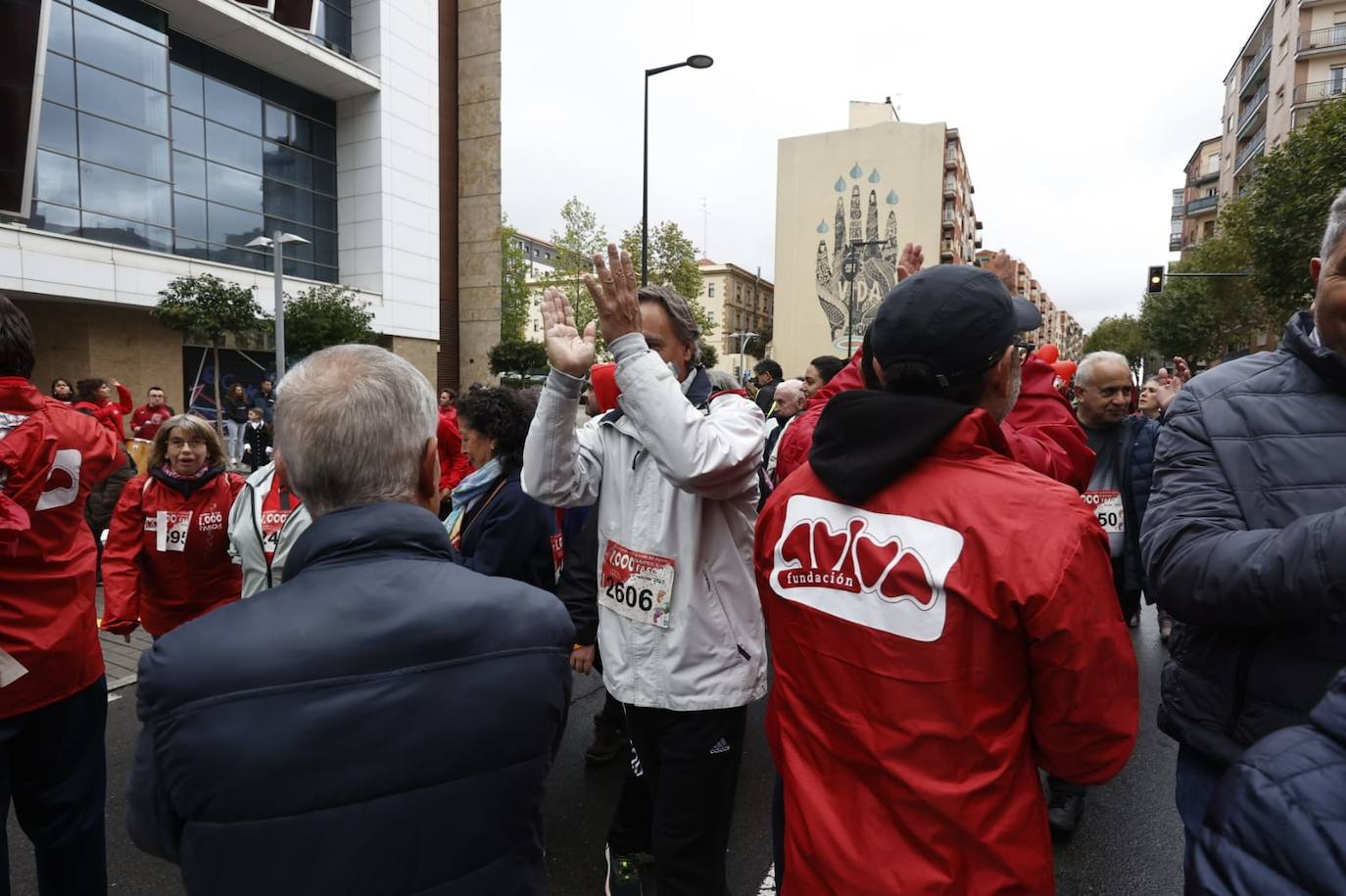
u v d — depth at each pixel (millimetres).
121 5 18359
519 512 3008
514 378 29938
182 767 931
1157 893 2660
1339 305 1241
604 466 2188
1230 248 32719
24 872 2842
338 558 1089
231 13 19797
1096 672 1125
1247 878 723
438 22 27438
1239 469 1332
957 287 1305
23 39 14805
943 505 1198
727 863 2877
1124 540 3893
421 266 27047
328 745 962
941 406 1247
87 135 17781
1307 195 18969
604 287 1753
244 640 987
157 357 19672
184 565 3203
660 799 2031
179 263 19312
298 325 19312
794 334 56188
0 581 1994
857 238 54188
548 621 1166
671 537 2006
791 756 1363
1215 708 1357
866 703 1236
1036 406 2424
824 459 1352
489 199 30391
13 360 2098
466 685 1056
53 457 2078
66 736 2162
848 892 1213
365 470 1146
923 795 1166
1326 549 1080
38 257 16469
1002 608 1130
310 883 947
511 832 1098
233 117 22000
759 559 1494
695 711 1996
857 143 54312
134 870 2816
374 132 25125
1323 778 726
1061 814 3006
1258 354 1456
